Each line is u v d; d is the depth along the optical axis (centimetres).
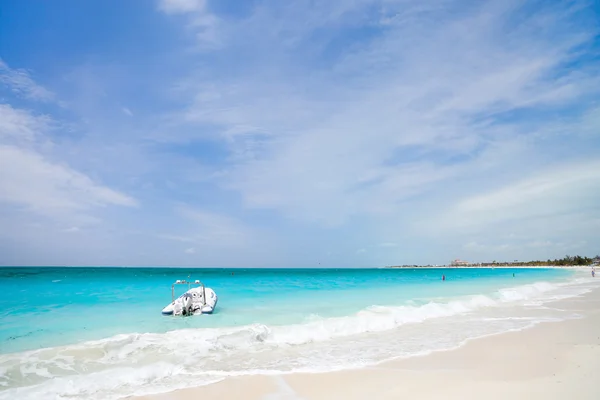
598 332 1252
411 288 3175
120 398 688
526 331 1277
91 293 2545
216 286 3416
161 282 3906
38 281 3906
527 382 728
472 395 662
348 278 5647
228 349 1041
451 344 1090
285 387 735
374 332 1288
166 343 1048
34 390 723
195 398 684
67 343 1092
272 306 1900
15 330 1259
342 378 782
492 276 6056
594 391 666
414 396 668
